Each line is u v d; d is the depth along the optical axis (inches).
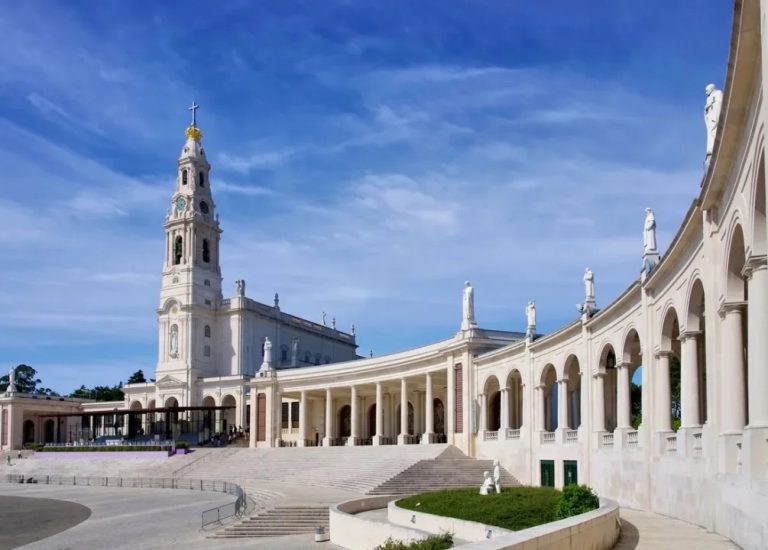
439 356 2632.9
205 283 4237.2
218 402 4008.4
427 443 2630.4
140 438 3919.8
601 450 1614.2
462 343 2488.9
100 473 3282.5
